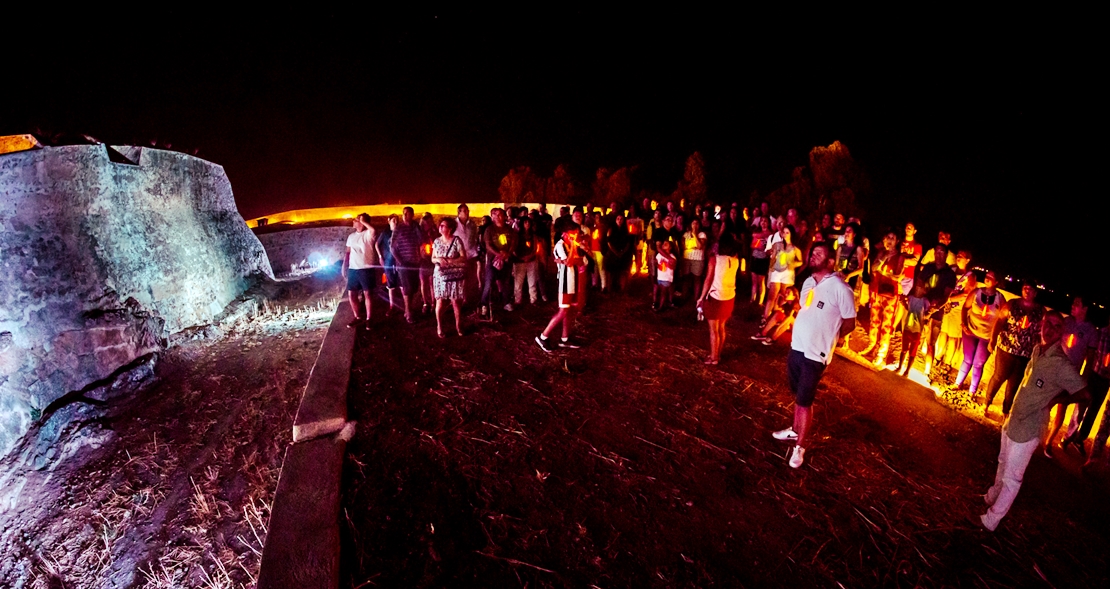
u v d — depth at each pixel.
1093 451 4.91
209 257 13.17
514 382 6.23
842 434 5.38
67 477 7.29
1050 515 4.32
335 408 5.42
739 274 11.88
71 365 8.81
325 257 21.55
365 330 7.90
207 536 6.09
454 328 7.98
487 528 3.98
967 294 6.26
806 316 4.59
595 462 4.80
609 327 8.18
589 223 9.99
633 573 3.64
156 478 7.12
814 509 4.30
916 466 4.90
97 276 9.66
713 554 3.82
